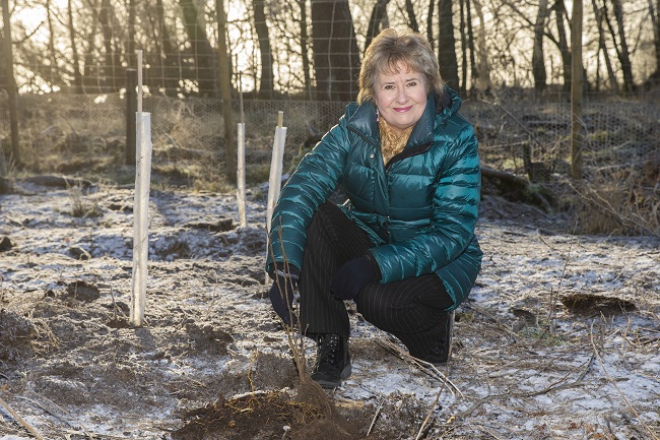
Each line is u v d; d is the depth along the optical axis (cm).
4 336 304
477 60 1966
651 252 527
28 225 609
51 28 2325
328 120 1115
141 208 332
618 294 412
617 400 268
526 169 827
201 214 675
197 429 241
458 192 256
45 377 273
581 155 734
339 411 256
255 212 687
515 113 1156
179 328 339
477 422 253
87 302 378
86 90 2112
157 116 1282
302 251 255
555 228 648
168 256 504
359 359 314
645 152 925
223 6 895
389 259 244
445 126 257
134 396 267
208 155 1053
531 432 245
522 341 335
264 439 235
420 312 266
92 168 1001
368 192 266
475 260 274
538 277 452
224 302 392
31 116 1400
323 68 1315
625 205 634
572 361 310
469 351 323
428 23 2077
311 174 265
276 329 350
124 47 2381
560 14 2191
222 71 909
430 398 273
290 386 280
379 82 250
